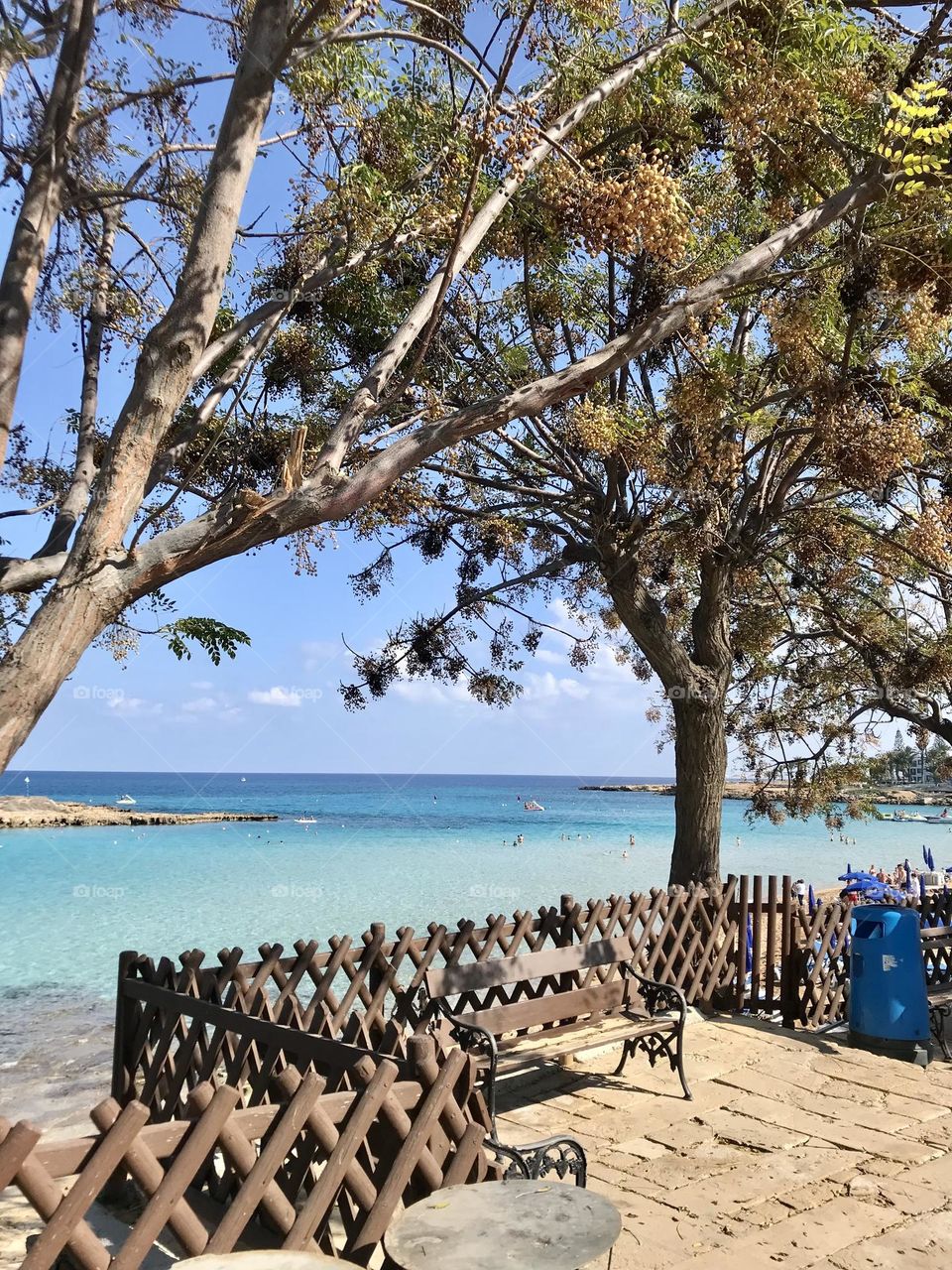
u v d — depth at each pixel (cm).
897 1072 733
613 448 869
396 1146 333
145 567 360
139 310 664
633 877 3234
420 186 739
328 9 479
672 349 1035
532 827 6994
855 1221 473
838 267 859
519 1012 615
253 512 389
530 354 1044
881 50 717
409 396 970
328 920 2158
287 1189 359
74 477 566
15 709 326
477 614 1205
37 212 443
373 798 14175
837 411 785
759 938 923
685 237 562
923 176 631
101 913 2302
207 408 539
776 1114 632
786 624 1434
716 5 652
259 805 11169
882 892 1371
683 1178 527
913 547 995
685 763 1110
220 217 401
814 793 1452
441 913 2277
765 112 662
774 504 1098
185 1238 285
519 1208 284
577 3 600
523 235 764
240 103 419
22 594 675
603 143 713
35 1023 1177
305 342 896
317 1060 427
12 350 421
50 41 499
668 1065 739
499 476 1182
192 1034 525
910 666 1173
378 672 1150
